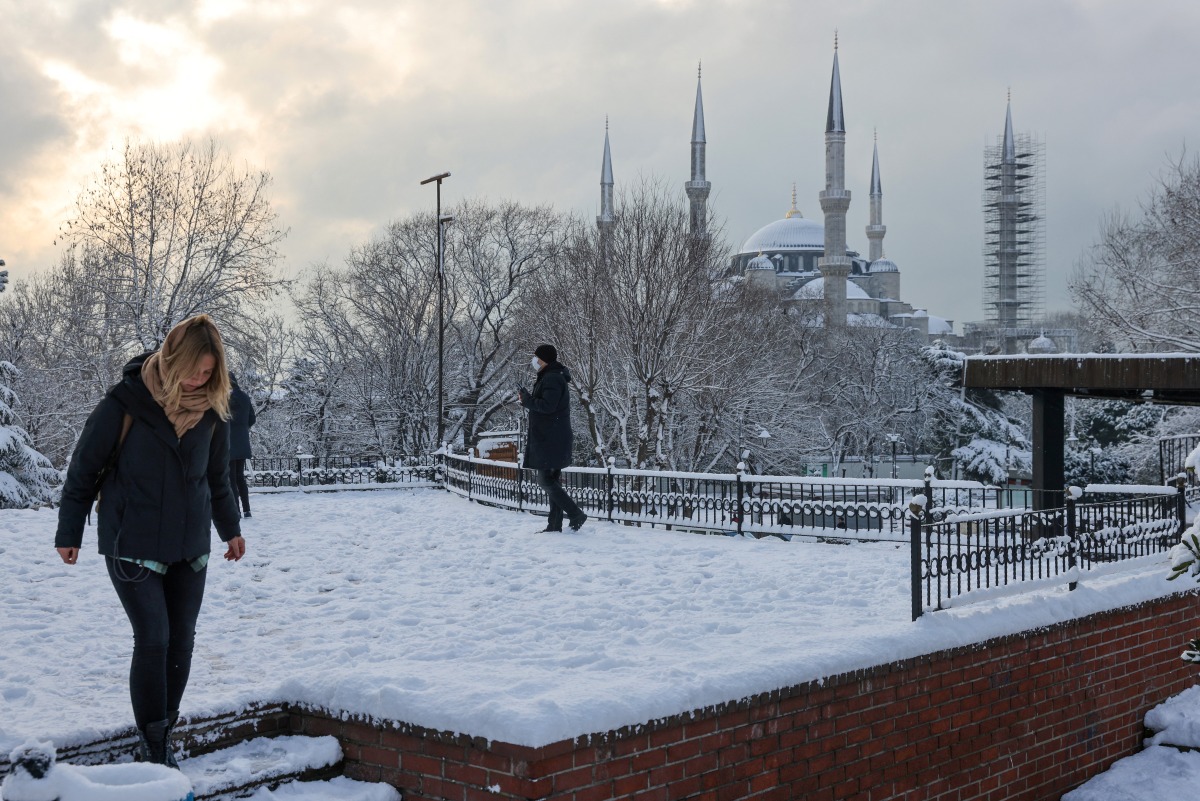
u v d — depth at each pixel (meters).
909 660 6.07
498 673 5.11
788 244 141.25
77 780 2.93
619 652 5.84
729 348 31.70
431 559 9.84
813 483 11.80
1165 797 7.24
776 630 6.55
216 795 4.29
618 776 4.50
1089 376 11.34
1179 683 8.75
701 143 113.06
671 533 11.98
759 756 5.14
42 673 5.41
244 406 13.40
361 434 39.44
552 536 11.55
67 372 33.38
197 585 4.27
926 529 6.55
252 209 32.66
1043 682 7.20
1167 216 30.36
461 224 44.00
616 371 30.98
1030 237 125.94
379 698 4.68
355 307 40.91
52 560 9.23
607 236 31.08
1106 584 8.16
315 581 8.59
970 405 61.62
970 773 6.52
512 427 44.62
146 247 31.86
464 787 4.39
